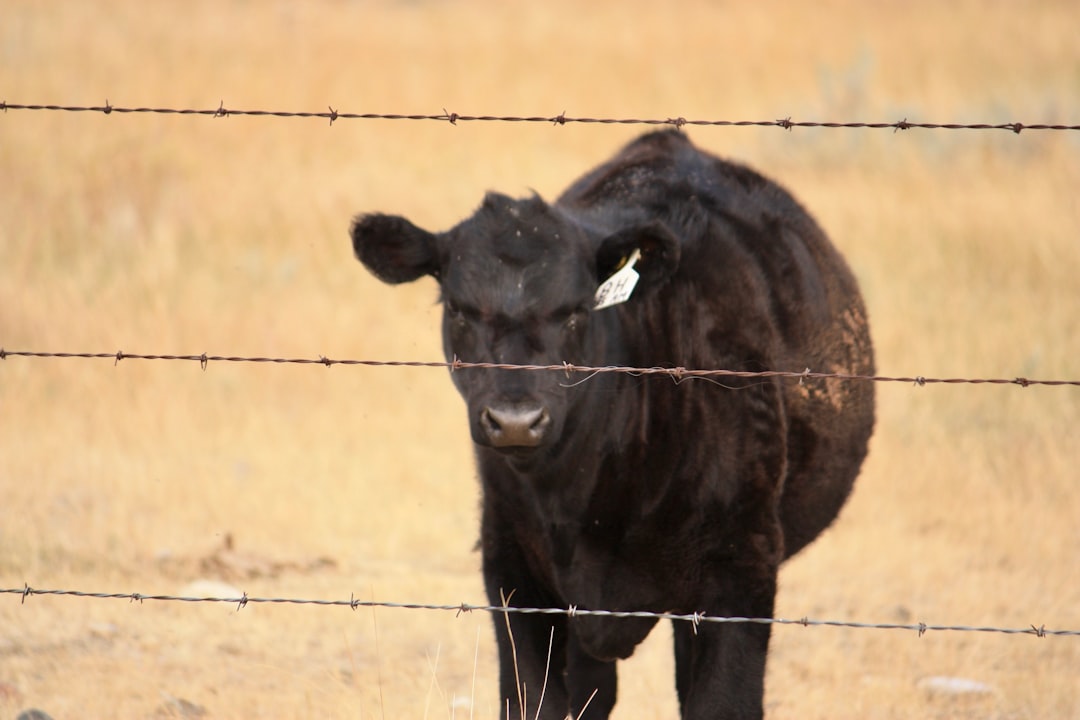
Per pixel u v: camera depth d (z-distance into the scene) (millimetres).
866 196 46219
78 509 26016
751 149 52844
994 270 39906
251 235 42906
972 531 26125
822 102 57281
